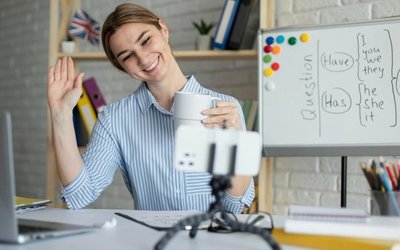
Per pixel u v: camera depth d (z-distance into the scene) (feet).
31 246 2.51
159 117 4.81
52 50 7.46
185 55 6.68
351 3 6.15
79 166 4.23
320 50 5.72
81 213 3.83
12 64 10.65
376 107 5.42
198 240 2.67
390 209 2.71
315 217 2.59
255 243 2.59
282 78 5.91
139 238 2.73
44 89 9.82
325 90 5.69
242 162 2.50
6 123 2.42
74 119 7.42
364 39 5.50
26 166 10.33
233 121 3.67
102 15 8.91
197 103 3.56
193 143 2.48
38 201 4.13
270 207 6.57
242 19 6.38
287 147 5.85
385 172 2.80
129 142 4.85
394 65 5.34
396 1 5.81
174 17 7.97
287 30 5.91
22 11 10.37
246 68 7.17
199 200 4.69
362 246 2.40
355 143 5.51
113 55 4.82
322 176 6.43
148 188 4.82
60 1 7.93
